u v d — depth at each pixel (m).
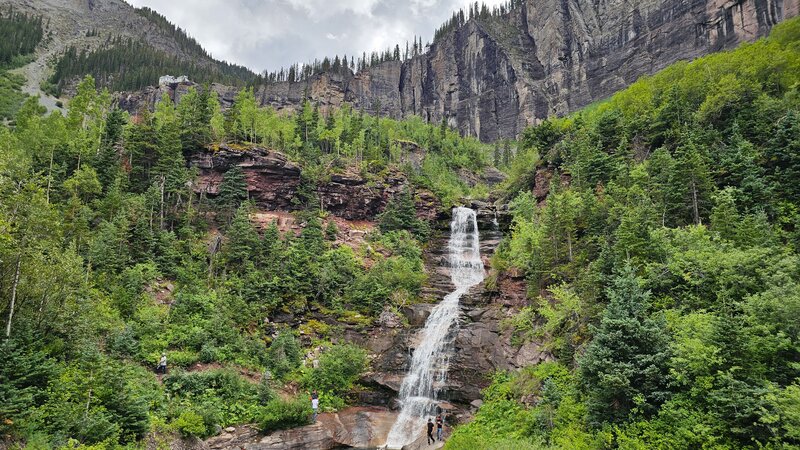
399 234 57.47
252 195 54.78
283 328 36.94
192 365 28.92
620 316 19.50
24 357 18.47
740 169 31.89
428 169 92.81
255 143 64.12
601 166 43.31
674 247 25.09
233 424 26.09
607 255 25.92
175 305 33.31
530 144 65.50
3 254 20.44
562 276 33.03
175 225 44.97
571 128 60.84
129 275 32.94
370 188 64.00
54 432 17.36
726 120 39.56
